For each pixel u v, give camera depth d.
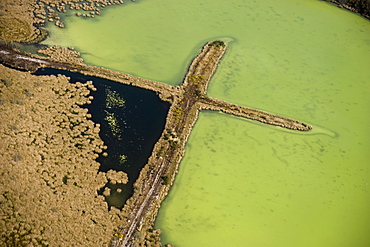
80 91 51.78
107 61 56.53
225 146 48.44
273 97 55.34
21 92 50.06
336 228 42.22
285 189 44.97
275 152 48.62
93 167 44.00
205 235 40.16
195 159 46.59
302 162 47.94
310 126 52.00
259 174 46.03
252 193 44.12
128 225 39.75
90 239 38.09
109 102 51.09
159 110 51.03
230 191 44.00
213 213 41.94
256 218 42.06
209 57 59.34
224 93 54.81
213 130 50.03
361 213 43.81
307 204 43.91
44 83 51.81
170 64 57.66
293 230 41.53
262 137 50.09
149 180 43.56
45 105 49.31
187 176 44.81
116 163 44.91
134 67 56.25
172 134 48.22
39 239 37.38
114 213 40.47
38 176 42.12
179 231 40.19
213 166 46.12
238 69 58.66
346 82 59.19
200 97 53.38
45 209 39.53
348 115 54.47
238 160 47.16
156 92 52.94
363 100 56.84
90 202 41.00
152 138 47.84
